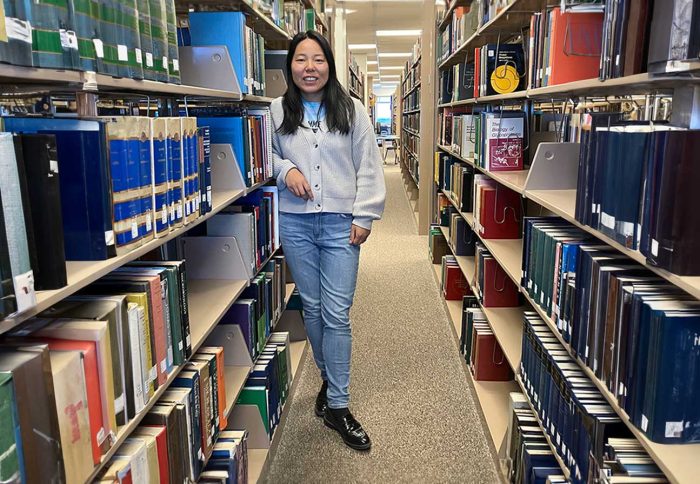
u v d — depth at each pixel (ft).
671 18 3.32
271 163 8.04
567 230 5.89
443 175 15.78
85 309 3.39
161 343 4.15
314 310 7.81
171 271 4.37
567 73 6.01
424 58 20.02
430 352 10.80
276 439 7.56
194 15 6.81
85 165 3.28
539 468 5.50
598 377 4.27
